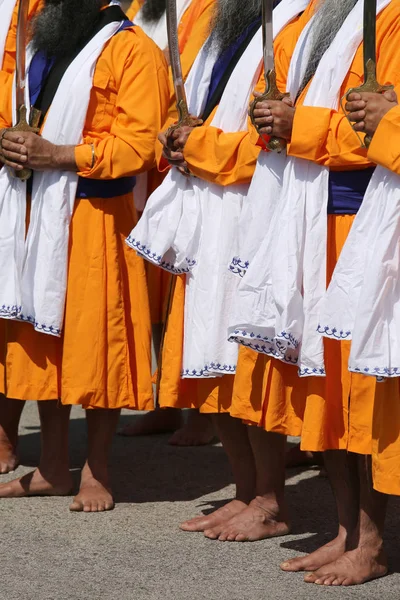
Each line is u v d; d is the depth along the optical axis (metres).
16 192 5.42
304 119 4.38
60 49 5.41
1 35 5.71
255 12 5.11
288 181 4.50
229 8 5.12
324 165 4.43
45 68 5.47
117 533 5.08
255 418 4.79
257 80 4.95
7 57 5.73
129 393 5.42
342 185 4.43
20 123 5.29
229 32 5.14
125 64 5.35
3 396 6.05
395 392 4.18
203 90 5.21
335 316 4.27
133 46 5.37
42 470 5.63
